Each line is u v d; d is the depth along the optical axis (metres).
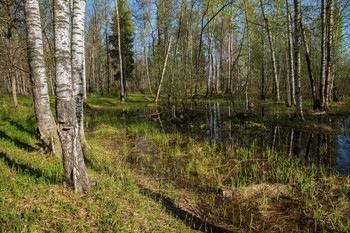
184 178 6.25
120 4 29.95
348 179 5.48
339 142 9.38
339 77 27.25
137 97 29.42
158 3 25.95
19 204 3.74
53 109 14.73
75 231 3.37
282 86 29.02
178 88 21.67
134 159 7.58
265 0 18.72
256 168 6.57
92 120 14.05
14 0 11.77
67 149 4.23
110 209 4.01
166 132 11.39
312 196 4.88
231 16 21.69
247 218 4.54
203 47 31.38
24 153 6.41
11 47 12.59
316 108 15.35
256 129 11.94
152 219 4.08
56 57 3.97
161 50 23.92
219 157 7.73
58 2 3.89
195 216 4.54
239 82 28.83
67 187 4.39
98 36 32.56
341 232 4.00
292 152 8.29
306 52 15.40
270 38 20.92
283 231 4.16
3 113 12.98
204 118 15.20
